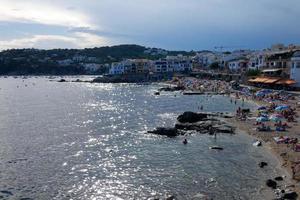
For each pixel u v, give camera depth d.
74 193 41.78
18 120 94.31
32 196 40.88
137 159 55.41
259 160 52.59
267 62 163.88
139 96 160.75
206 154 57.31
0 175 47.66
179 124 77.75
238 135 69.62
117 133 75.81
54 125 86.31
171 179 45.94
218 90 162.75
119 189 42.91
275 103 107.75
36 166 51.88
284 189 40.16
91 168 51.06
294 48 170.62
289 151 55.50
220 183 43.88
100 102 139.62
